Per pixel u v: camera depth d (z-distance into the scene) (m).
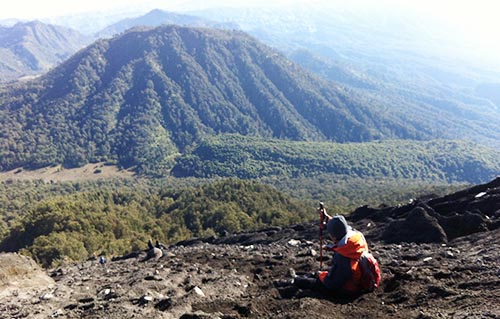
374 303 6.66
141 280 9.41
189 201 81.31
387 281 7.55
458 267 7.93
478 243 10.44
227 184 88.75
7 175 195.12
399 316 6.02
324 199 126.81
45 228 61.69
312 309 6.45
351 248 6.91
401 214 17.28
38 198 128.62
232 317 6.42
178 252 16.08
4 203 116.00
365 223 17.20
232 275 9.73
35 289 9.76
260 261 11.61
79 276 12.41
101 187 157.38
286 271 10.18
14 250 62.28
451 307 6.02
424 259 9.55
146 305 7.37
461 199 15.59
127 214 74.62
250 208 76.44
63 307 7.83
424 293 6.65
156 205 88.06
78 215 65.69
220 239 22.19
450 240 12.43
